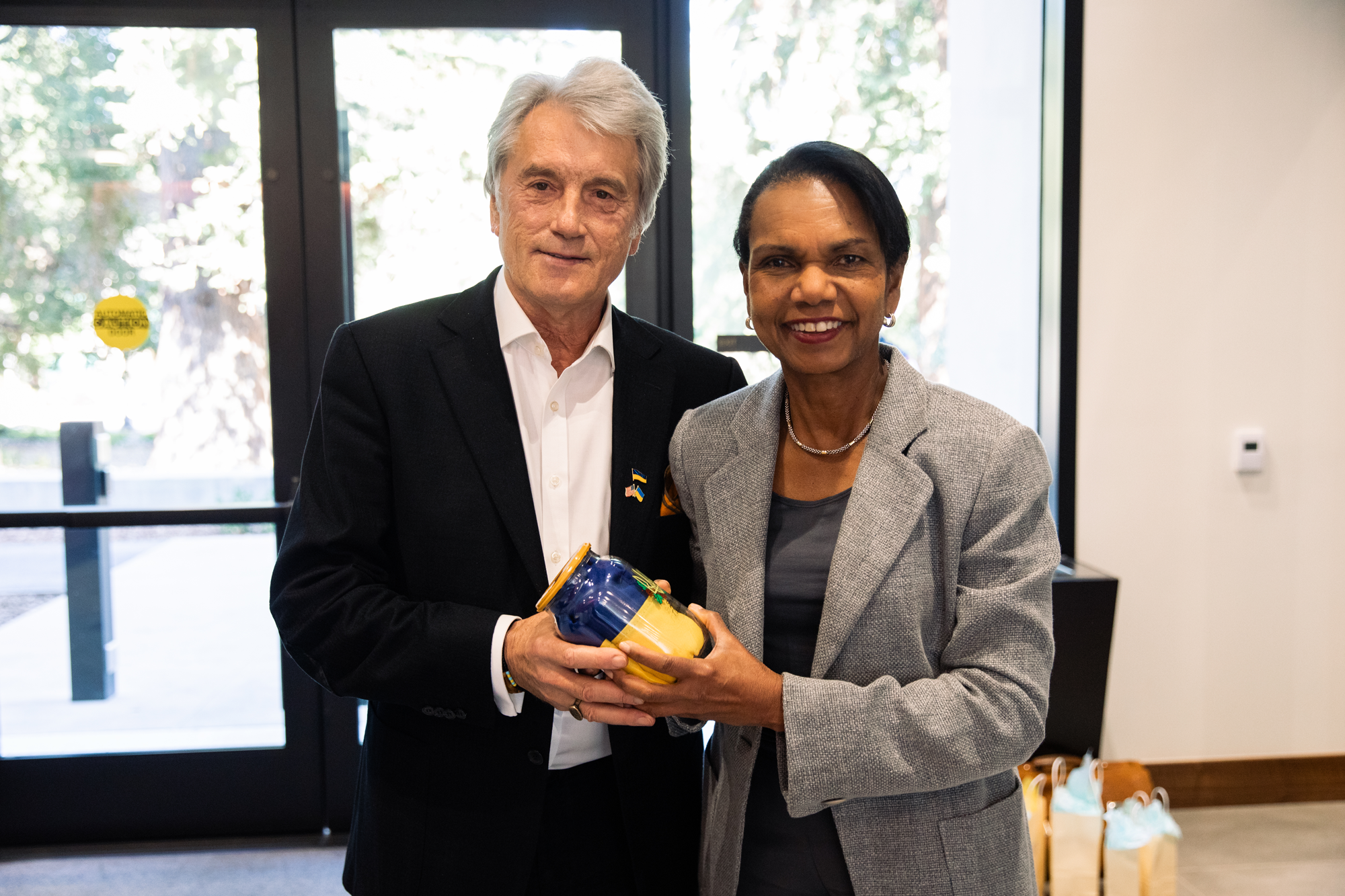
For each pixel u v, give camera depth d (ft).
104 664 8.86
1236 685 9.06
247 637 8.91
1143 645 8.98
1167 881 7.25
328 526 3.70
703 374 4.36
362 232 8.61
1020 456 3.12
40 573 8.71
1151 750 9.07
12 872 8.22
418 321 3.99
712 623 3.01
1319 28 8.54
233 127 8.45
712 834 3.49
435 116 8.53
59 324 8.52
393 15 8.30
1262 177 8.65
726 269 8.78
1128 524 8.88
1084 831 7.22
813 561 3.28
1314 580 9.02
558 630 3.04
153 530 8.73
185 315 8.60
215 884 8.02
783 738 3.00
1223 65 8.54
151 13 8.20
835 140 8.84
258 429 8.73
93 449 8.63
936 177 9.06
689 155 8.60
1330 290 8.78
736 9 8.55
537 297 3.68
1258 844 8.35
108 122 8.37
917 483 3.10
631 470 3.93
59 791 8.71
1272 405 8.86
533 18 8.38
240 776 8.84
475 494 3.75
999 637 3.02
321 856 8.50
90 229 8.46
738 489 3.41
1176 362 8.77
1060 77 8.50
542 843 3.80
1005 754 2.97
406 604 3.54
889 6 8.73
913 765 2.93
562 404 4.00
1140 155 8.57
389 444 3.83
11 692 8.82
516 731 3.66
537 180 3.59
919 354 9.30
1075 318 8.67
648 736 3.89
